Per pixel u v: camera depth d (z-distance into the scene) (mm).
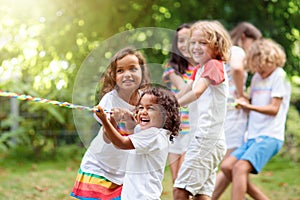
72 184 5691
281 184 5812
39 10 7180
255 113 4172
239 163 3969
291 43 7172
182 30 3504
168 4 7465
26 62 7441
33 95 7320
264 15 7219
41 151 7699
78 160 7512
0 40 7348
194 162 3240
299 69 7203
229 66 4195
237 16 7297
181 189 3297
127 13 7363
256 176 6379
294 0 7160
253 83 4309
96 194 3000
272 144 4066
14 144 7781
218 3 7348
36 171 6586
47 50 7387
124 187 2926
